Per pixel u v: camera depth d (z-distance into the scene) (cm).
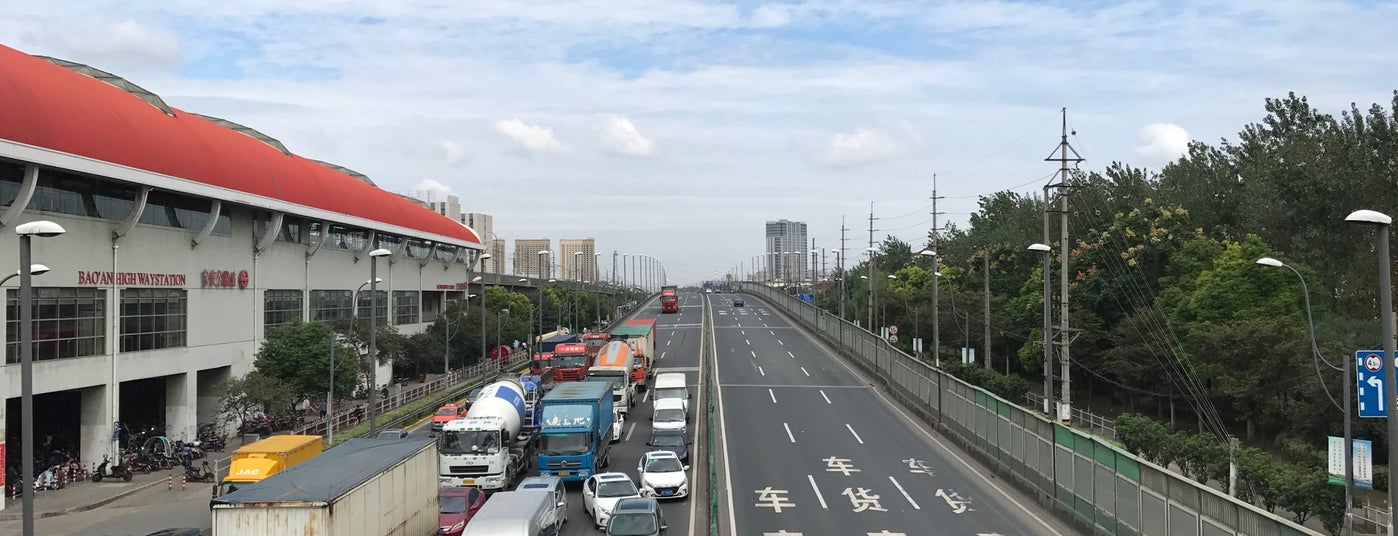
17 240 3819
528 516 2341
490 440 3325
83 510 3425
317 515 1922
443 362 7844
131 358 4497
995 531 2728
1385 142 5553
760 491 3306
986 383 5919
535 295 11556
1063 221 4047
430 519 2616
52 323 4028
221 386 4828
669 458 3312
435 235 8919
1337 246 5584
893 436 4494
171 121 5038
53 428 4669
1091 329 6109
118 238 4406
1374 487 3784
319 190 6538
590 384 3966
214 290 5272
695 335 10269
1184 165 8631
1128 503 2408
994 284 8775
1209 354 4666
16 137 3616
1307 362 4225
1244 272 4991
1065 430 2875
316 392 5272
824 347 8869
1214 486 3597
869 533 2703
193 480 3975
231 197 5134
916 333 7956
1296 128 7562
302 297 6494
